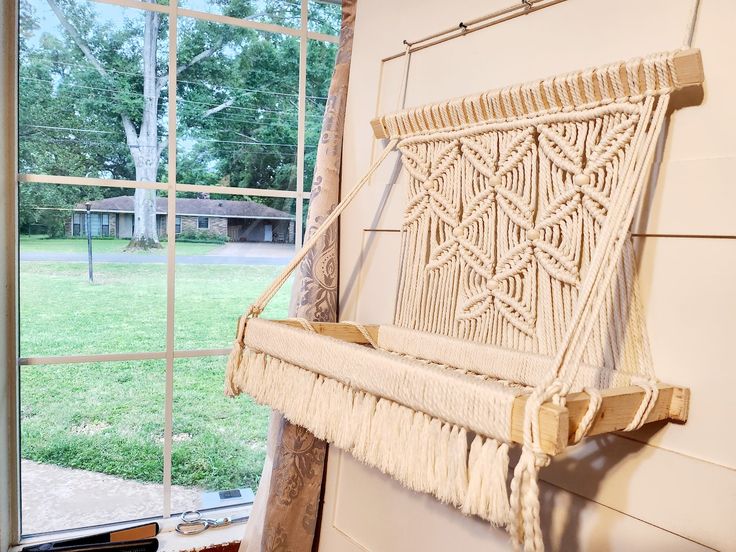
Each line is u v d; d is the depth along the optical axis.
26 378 1.21
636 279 0.73
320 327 1.01
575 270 0.76
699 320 0.68
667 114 0.72
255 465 1.43
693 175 0.69
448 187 0.94
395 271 1.12
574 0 0.83
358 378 0.69
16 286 1.19
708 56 0.68
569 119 0.76
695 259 0.69
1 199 1.13
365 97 1.21
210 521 1.34
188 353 1.34
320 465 1.23
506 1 0.93
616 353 0.73
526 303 0.83
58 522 1.26
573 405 0.54
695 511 0.67
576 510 0.79
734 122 0.66
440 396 0.59
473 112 0.88
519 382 0.79
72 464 1.26
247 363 0.93
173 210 1.31
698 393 0.68
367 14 1.23
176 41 1.28
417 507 1.03
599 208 0.74
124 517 1.31
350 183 1.25
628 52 0.76
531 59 0.88
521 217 0.83
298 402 0.81
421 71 1.08
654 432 0.72
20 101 1.18
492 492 0.55
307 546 1.23
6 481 1.19
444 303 0.95
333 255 1.25
